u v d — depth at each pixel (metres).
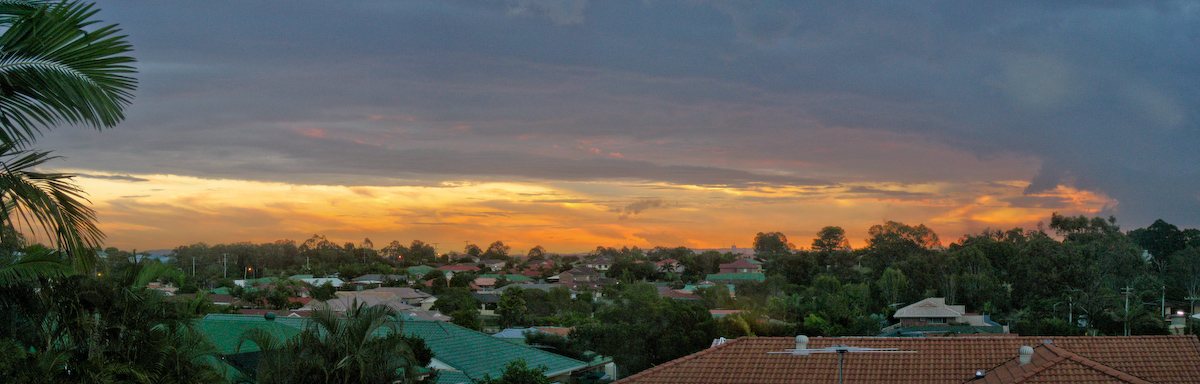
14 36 8.44
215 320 30.58
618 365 43.22
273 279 118.94
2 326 15.34
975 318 77.44
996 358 21.77
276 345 22.34
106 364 17.12
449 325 35.31
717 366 22.75
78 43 8.75
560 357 34.28
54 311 16.52
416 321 35.56
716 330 45.53
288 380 21.03
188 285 87.38
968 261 105.94
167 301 19.88
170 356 18.69
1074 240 92.56
